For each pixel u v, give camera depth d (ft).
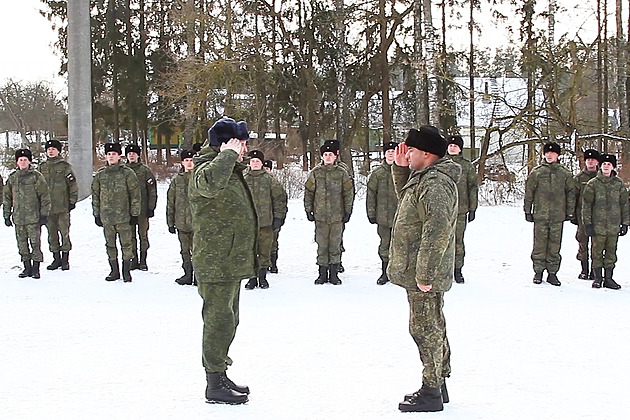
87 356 21.09
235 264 16.81
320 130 102.83
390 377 18.97
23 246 35.24
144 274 36.58
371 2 91.56
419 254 15.81
